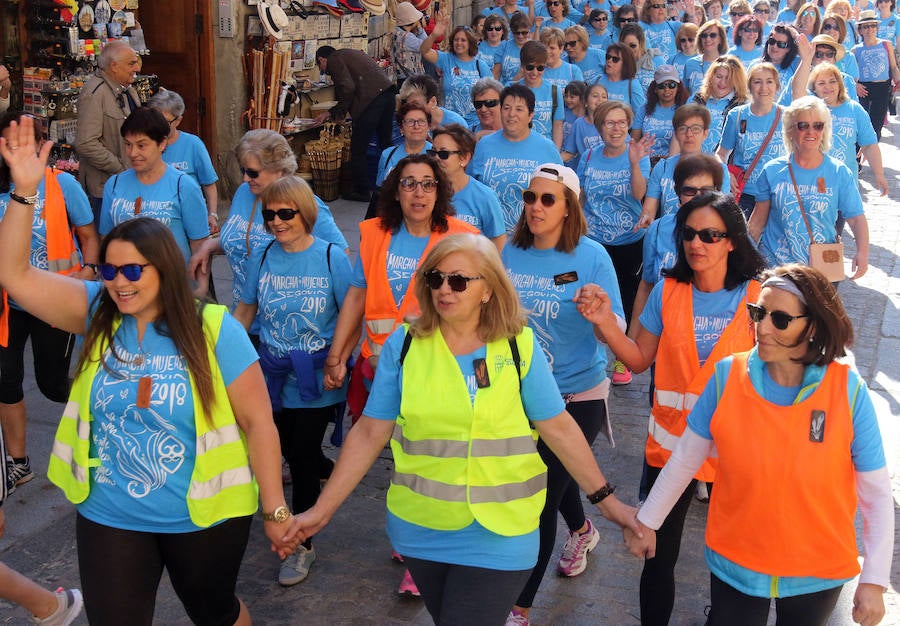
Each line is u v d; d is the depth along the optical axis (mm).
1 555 5137
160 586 4934
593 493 3604
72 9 9625
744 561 3330
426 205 4855
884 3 19344
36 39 9828
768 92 8328
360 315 5020
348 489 3523
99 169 8125
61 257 5711
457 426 3340
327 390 5004
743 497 3312
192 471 3467
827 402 3240
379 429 3516
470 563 3344
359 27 14164
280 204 4875
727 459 3340
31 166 3406
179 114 7430
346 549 5305
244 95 12211
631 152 7383
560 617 4746
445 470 3352
